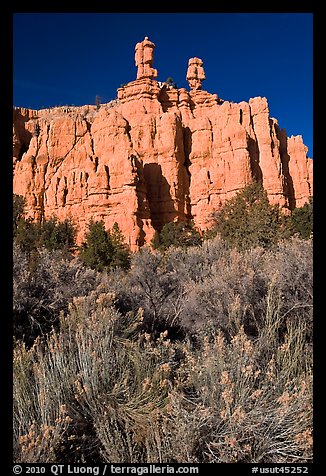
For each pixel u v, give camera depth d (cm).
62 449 329
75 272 766
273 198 5181
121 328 560
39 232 3005
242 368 367
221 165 5241
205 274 908
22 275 629
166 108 5925
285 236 2178
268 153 5375
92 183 4906
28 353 446
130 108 5709
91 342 454
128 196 4638
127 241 4462
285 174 5594
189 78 6538
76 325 526
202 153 5450
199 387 383
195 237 3903
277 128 5838
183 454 317
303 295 580
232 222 2505
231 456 313
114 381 416
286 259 640
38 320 601
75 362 440
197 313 633
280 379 389
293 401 351
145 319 698
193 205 5234
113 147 5212
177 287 846
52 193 5372
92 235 2797
